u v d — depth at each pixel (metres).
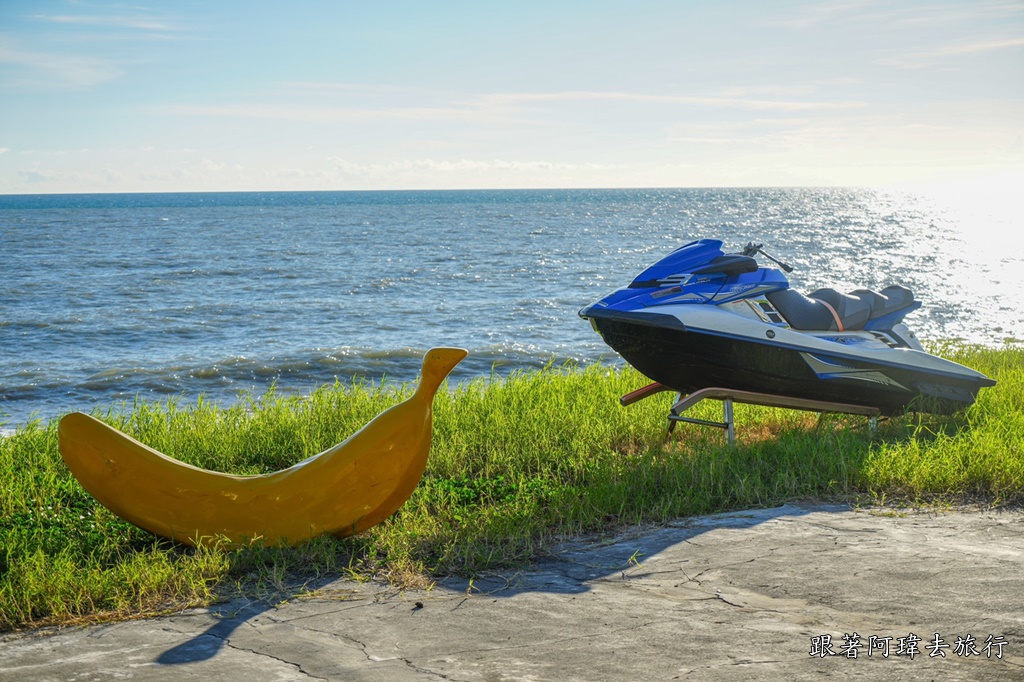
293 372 18.83
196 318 27.31
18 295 33.12
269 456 7.61
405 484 5.41
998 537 5.04
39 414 15.16
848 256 50.91
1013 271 40.81
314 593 4.55
